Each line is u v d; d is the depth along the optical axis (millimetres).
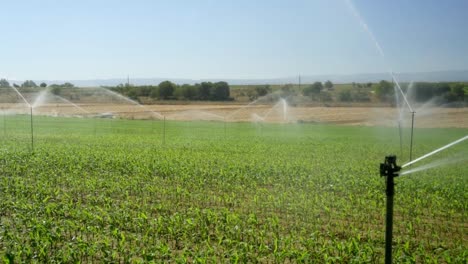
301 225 14547
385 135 54781
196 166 24547
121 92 112562
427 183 21031
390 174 7969
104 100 108438
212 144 39125
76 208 15586
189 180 20828
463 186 20734
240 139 45625
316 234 13156
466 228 14820
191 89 113750
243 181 21094
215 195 18344
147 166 23875
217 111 89875
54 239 12078
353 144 42688
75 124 61562
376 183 20578
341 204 16656
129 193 18500
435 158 33312
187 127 61781
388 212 8016
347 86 125562
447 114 79625
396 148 39781
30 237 12117
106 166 23875
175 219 13859
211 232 13602
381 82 107000
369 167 26375
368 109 91625
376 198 17922
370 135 54438
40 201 16391
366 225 14844
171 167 23609
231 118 79250
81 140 39969
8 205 15336
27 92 108062
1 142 35719
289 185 20641
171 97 112375
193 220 14109
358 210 16359
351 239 12664
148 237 13070
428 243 12844
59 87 117062
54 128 54750
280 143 41938
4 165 23344
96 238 12797
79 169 22719
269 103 106062
